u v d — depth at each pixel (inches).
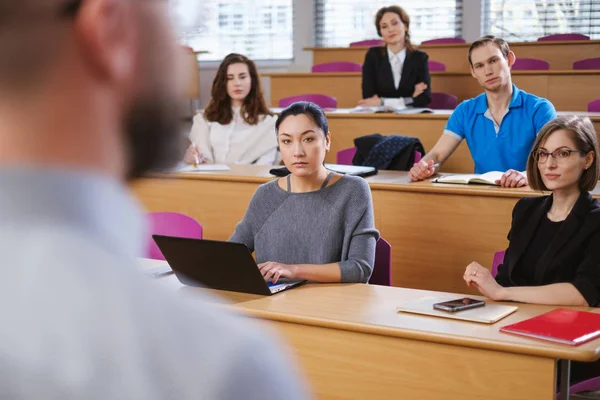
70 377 9.9
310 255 95.8
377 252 100.2
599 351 66.3
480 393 70.4
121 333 10.3
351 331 75.5
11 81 10.6
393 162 146.0
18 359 9.9
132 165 12.0
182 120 12.2
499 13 313.7
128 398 10.1
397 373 73.9
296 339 78.4
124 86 11.5
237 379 10.5
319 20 337.4
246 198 136.1
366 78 243.9
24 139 10.7
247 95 166.7
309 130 95.4
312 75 260.4
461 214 122.2
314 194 96.9
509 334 70.6
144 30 11.5
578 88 227.1
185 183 139.1
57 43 10.7
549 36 289.3
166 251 87.7
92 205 10.8
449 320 75.2
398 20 237.1
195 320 10.9
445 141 145.4
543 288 81.1
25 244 10.2
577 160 87.1
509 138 139.6
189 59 13.7
